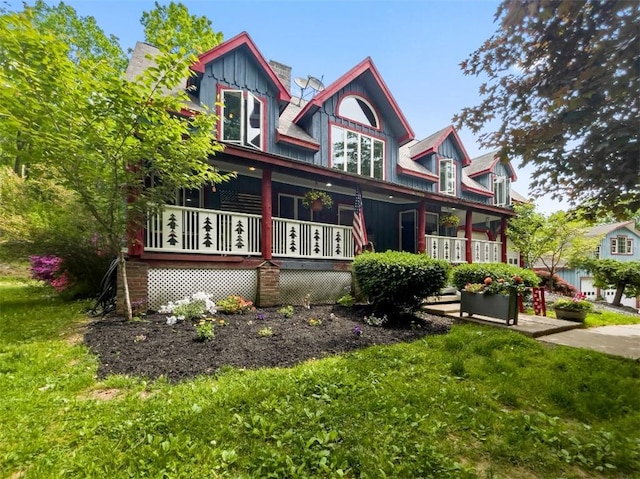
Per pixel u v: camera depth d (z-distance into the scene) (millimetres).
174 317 5297
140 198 5383
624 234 22422
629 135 2830
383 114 11922
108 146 5000
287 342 4645
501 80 3578
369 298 6891
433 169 13453
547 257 16469
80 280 8789
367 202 12227
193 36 15008
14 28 4234
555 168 3496
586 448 2271
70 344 4406
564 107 2965
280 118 10547
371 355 4203
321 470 1941
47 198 8992
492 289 6391
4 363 3613
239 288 7184
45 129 4559
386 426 2406
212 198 8734
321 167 7926
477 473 1991
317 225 8570
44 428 2338
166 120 5070
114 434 2258
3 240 8008
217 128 8203
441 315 7301
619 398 3055
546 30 3008
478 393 3129
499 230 14875
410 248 12742
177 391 2975
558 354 4434
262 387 3035
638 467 2107
